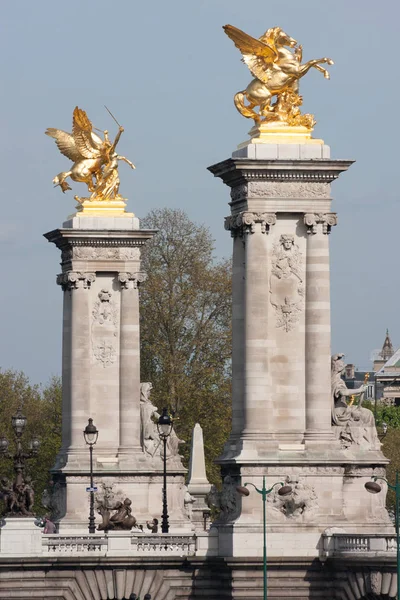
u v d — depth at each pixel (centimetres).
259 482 14762
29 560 14900
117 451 18975
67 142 19362
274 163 14900
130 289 19138
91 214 19138
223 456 15012
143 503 18888
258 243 14925
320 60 15212
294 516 14712
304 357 14988
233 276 15138
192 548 14962
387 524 15088
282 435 14912
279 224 15000
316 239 14988
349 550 14500
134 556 14925
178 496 19000
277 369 14962
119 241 19138
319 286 14975
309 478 14812
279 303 14975
